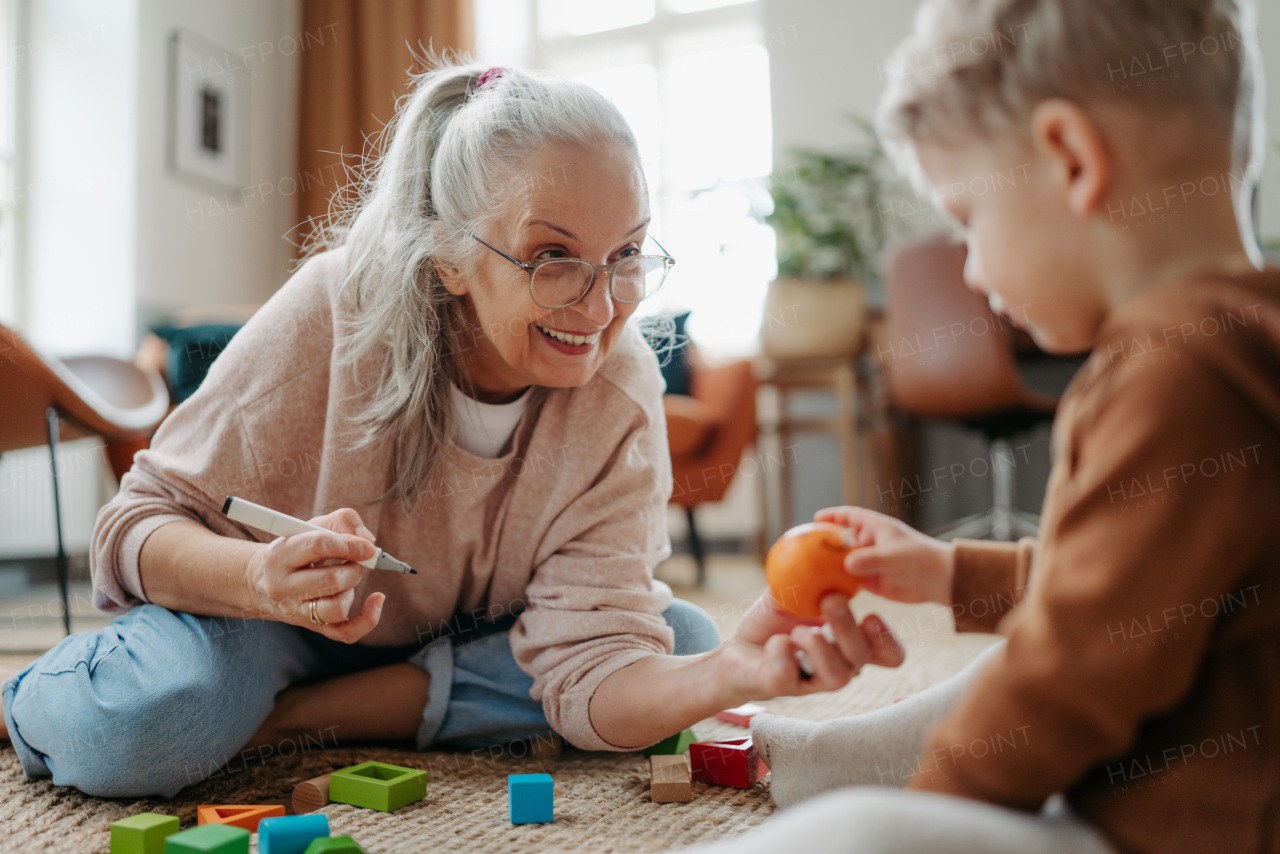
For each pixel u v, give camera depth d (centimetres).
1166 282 50
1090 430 48
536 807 80
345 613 78
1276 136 292
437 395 94
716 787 91
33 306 332
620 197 85
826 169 322
